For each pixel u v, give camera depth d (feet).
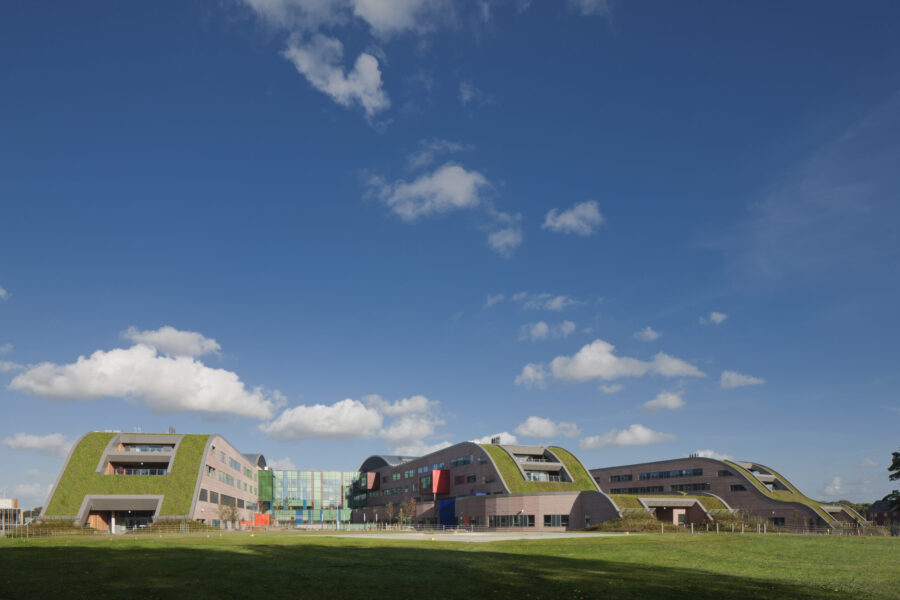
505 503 358.84
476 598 82.07
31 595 75.56
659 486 502.38
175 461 354.95
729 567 122.83
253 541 178.60
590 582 97.96
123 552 125.70
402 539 208.54
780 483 457.68
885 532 360.89
